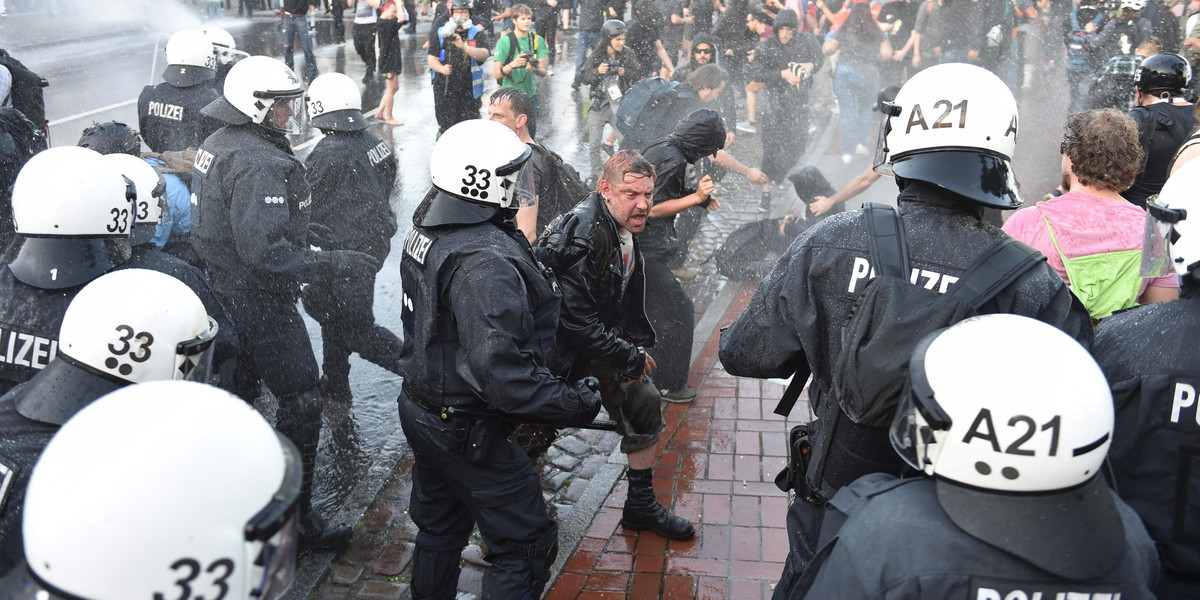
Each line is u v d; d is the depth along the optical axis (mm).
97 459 1244
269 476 1342
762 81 8781
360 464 4586
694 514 4055
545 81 14953
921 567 1540
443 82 9898
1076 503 1525
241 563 1295
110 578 1228
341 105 4766
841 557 1648
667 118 6824
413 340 2912
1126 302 2967
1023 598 1512
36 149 4820
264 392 5266
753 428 4785
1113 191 3096
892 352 2021
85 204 2545
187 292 2131
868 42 9703
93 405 1330
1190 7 10781
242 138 4000
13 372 2561
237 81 3947
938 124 2180
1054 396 1492
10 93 5559
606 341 3492
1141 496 2100
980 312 2088
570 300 3410
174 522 1236
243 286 4008
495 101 4824
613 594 3535
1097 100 7879
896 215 2232
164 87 5609
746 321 2447
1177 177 2174
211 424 1298
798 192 6922
